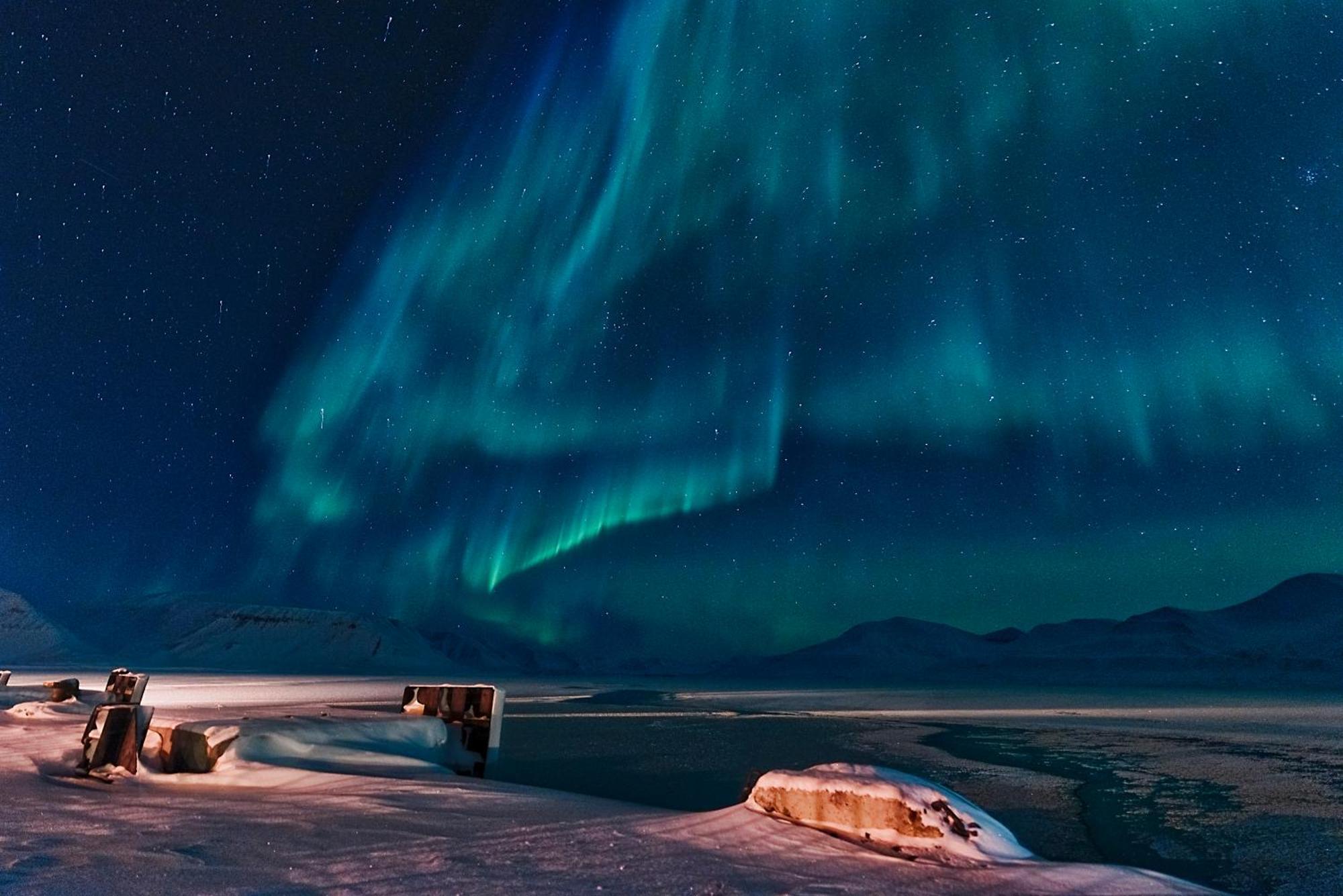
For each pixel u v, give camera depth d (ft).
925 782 21.93
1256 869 25.66
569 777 44.14
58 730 46.34
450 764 37.83
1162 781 45.62
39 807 23.34
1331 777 47.37
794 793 22.65
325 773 29.45
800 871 17.24
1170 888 16.79
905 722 91.91
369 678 246.88
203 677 202.59
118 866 16.24
